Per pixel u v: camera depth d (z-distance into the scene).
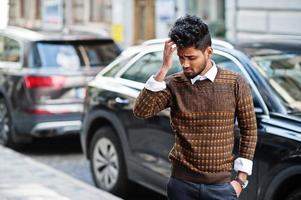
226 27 15.19
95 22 20.83
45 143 10.95
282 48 6.59
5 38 10.68
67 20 22.44
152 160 6.65
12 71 10.14
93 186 7.89
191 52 3.89
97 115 7.61
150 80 4.03
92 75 9.94
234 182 4.11
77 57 10.15
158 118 6.49
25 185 7.54
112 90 7.35
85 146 8.05
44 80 9.70
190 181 4.05
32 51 10.01
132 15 18.84
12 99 10.05
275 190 5.23
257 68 6.01
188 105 3.98
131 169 7.08
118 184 7.35
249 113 4.06
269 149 5.29
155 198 7.52
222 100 3.96
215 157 3.98
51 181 7.76
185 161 4.04
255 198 5.39
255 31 14.38
